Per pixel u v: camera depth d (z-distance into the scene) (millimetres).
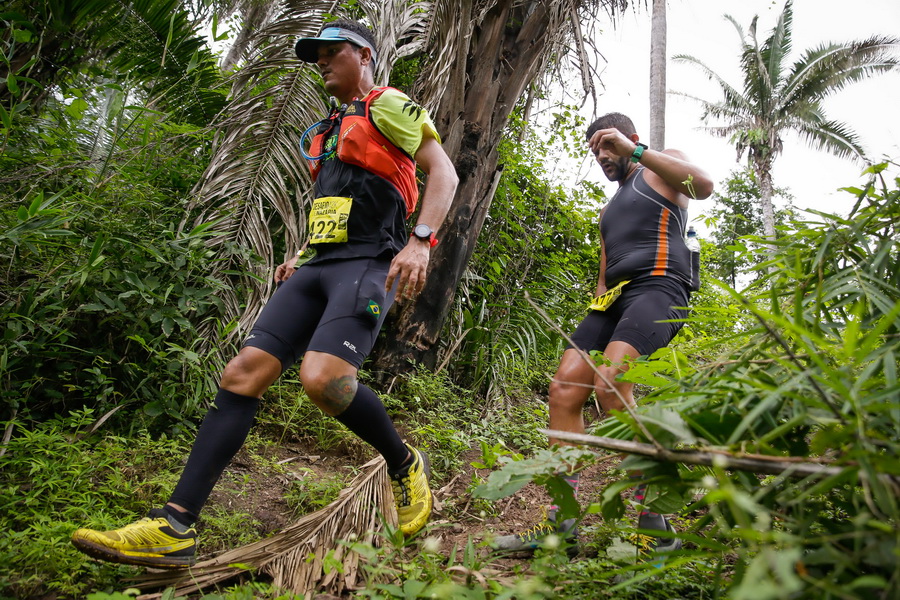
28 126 3223
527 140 4824
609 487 1126
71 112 2977
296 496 2305
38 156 2996
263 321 2039
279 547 1833
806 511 1056
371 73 2318
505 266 4633
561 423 2275
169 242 2766
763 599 614
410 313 3693
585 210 5121
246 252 3020
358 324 1943
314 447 2883
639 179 2490
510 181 4664
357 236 2062
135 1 3711
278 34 3625
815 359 902
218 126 3514
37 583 1561
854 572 894
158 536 1652
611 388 1060
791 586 610
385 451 2027
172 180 3551
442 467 2918
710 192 2250
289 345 2021
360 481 2232
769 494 1044
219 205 3330
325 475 2611
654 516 1813
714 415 1100
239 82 3596
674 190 2410
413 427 3252
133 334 2590
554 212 5074
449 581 1330
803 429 1069
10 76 2877
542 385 4855
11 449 2045
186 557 1690
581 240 5293
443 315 3795
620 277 2379
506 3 3877
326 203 2096
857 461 823
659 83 11500
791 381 1010
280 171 3576
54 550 1614
